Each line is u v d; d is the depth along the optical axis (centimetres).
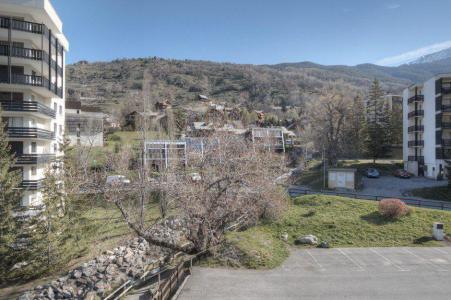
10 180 2203
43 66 3472
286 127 9831
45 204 2250
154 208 3316
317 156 6881
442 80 4975
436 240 2439
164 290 1512
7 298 1928
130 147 4194
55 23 3666
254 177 2136
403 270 1914
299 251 2305
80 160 2983
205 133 2936
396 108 7531
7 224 2130
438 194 3953
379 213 2923
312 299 1549
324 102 6097
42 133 3403
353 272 1891
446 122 4938
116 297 1634
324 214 3011
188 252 2117
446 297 1573
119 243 2523
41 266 2184
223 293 1599
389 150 6788
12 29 3178
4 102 3145
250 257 2041
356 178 4600
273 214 2895
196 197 2039
